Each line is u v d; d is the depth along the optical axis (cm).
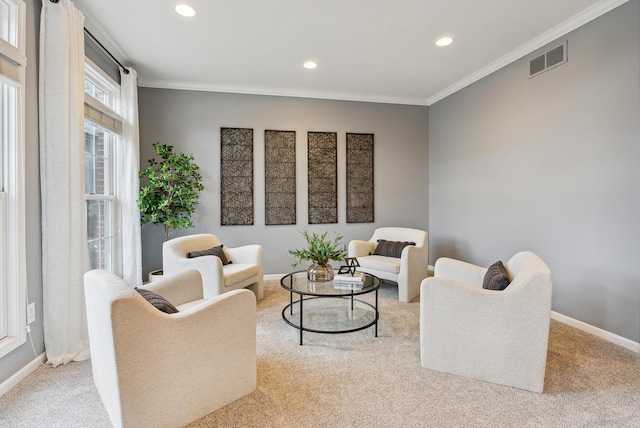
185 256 336
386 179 492
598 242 269
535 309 189
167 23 282
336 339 265
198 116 428
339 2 253
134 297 142
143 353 144
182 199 381
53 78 221
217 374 172
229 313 176
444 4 257
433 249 501
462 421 167
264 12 266
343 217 478
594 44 269
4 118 197
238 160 440
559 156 301
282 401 183
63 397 187
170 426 154
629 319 248
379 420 168
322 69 382
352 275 289
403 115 496
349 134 476
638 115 241
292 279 297
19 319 201
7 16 196
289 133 455
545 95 313
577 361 228
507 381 197
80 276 235
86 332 239
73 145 230
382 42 318
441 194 479
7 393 190
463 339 207
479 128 401
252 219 446
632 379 205
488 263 390
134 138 361
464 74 400
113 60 330
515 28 295
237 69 379
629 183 247
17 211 200
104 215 341
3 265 198
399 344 256
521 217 343
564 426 163
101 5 256
